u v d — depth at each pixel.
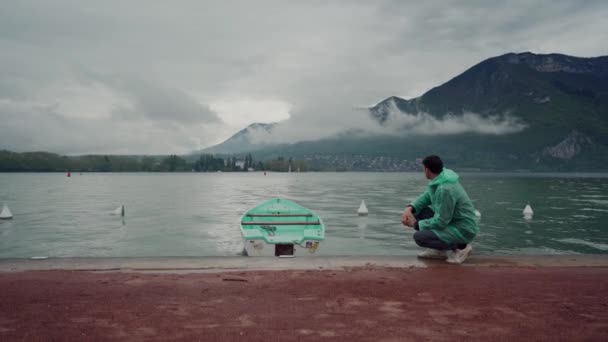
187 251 15.80
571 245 16.77
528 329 3.61
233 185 87.56
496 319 3.86
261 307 4.20
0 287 4.93
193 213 29.12
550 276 5.60
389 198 44.50
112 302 4.35
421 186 77.50
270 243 12.38
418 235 6.53
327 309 4.14
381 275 5.62
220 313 4.00
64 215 27.72
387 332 3.51
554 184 80.38
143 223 23.52
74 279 5.34
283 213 18.33
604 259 6.62
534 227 21.47
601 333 3.53
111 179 141.12
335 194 52.59
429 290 4.88
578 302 4.42
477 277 5.54
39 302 4.34
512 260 6.57
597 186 70.38
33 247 16.61
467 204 6.27
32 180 123.12
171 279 5.35
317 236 12.55
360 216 26.97
